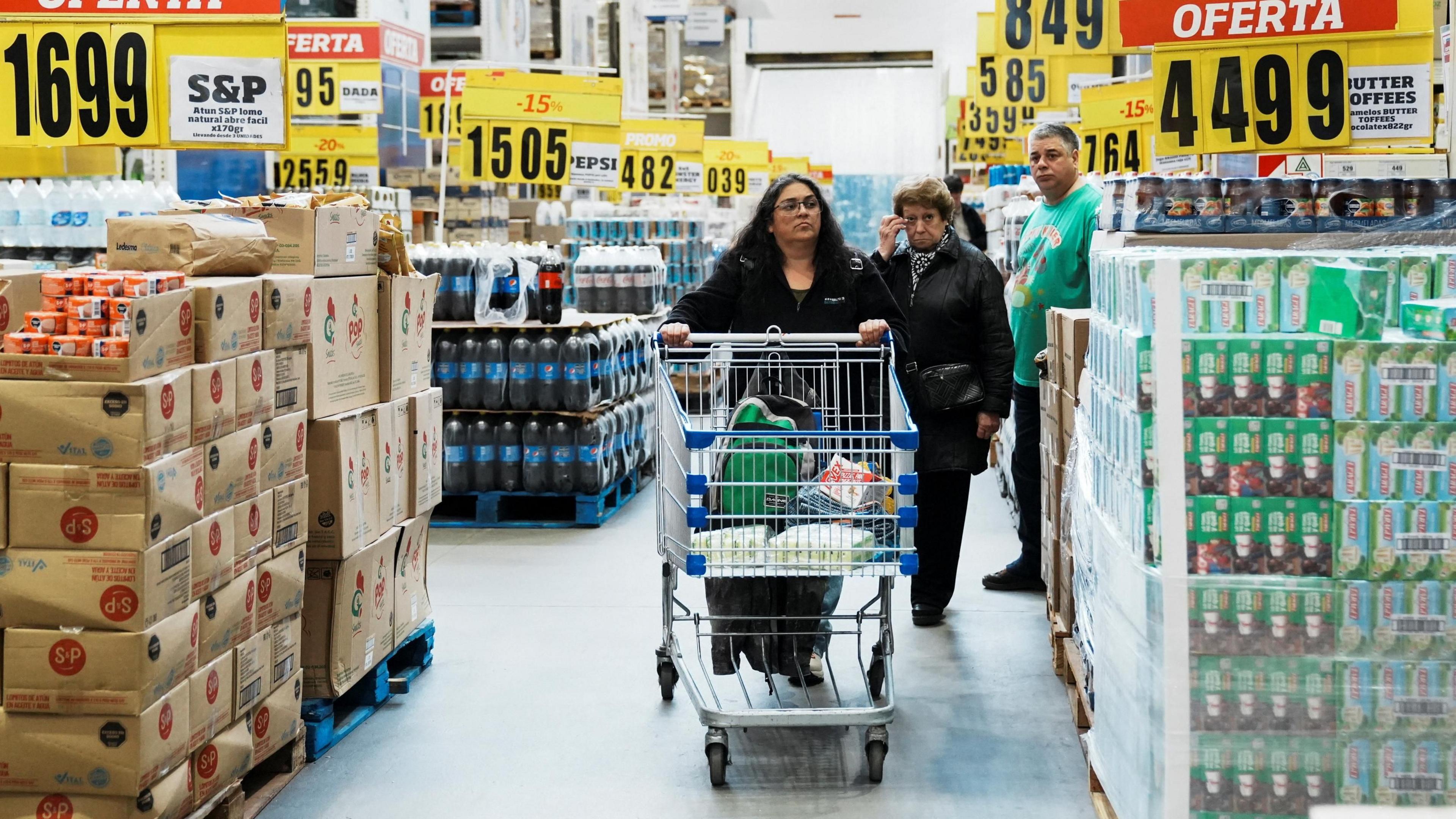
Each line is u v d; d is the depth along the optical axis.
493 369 7.44
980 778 3.78
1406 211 3.76
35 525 2.92
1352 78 4.82
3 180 6.24
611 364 7.72
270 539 3.57
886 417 4.53
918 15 27.78
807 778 3.79
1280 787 2.61
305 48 9.84
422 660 4.81
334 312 4.02
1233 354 2.58
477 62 11.74
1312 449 2.57
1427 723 2.57
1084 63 9.70
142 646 2.93
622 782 3.77
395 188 11.16
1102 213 4.07
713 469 3.75
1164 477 2.59
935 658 4.93
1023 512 5.87
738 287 4.61
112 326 2.91
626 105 18.53
